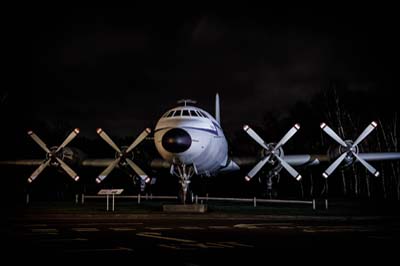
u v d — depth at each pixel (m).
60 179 32.66
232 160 30.41
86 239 13.10
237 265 9.09
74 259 9.69
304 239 13.26
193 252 10.72
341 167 29.28
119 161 27.62
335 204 32.69
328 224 18.38
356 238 13.51
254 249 11.21
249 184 48.62
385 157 29.44
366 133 27.83
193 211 23.14
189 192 26.30
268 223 18.75
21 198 38.88
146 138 27.50
